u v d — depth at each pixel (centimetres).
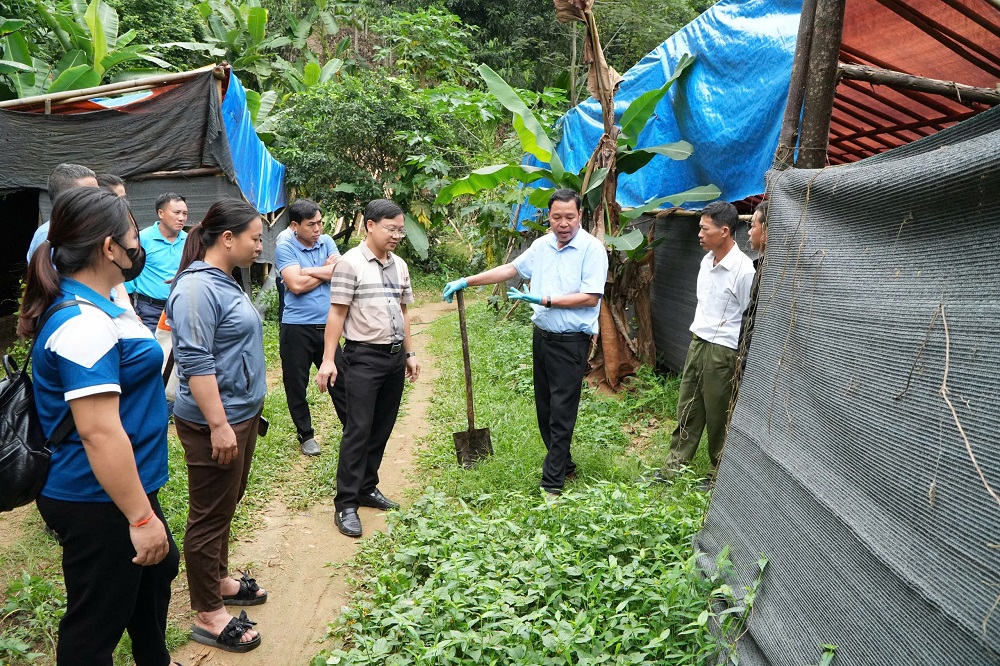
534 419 602
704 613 250
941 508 179
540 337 460
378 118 1454
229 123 879
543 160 746
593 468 495
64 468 210
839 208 256
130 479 206
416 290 1452
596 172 712
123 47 1388
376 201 418
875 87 517
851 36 484
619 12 2116
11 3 1239
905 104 541
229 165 770
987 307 177
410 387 744
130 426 221
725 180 632
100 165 704
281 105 1819
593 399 666
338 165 1450
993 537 162
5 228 1000
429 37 2023
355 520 418
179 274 291
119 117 702
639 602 298
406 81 1545
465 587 317
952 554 173
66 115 685
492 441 550
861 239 240
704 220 441
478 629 296
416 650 279
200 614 313
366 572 374
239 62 1922
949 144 226
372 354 419
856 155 679
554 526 369
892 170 221
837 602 210
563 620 284
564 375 447
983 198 184
